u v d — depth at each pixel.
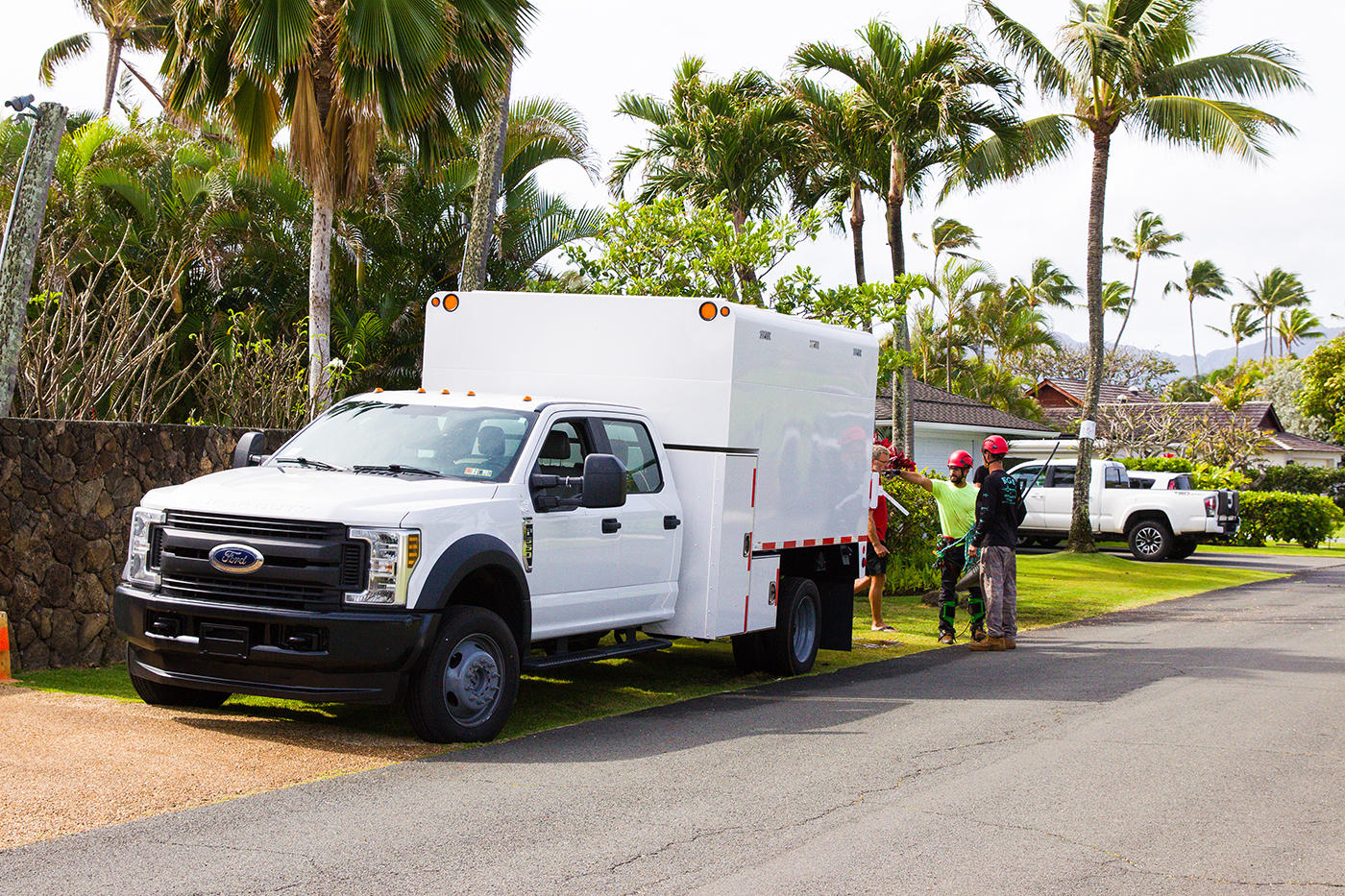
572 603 7.93
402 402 8.34
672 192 22.05
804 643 10.55
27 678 8.37
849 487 11.06
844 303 15.36
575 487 7.95
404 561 6.67
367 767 6.46
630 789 6.21
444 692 6.96
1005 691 9.63
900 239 22.81
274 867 4.78
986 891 4.78
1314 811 6.10
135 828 5.22
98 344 11.54
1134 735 7.92
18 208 9.38
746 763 6.90
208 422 13.51
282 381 13.23
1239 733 8.02
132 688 8.32
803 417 10.14
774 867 5.01
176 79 15.49
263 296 23.19
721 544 8.98
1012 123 22.67
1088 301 25.25
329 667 6.57
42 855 4.82
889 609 15.81
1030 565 22.94
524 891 4.62
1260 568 24.92
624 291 15.67
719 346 8.95
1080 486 25.45
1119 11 23.44
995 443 12.13
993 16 23.39
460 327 9.77
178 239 21.27
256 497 6.87
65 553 8.90
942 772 6.78
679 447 9.08
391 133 15.18
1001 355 52.38
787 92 22.28
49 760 6.19
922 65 21.77
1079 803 6.17
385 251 22.73
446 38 14.38
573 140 22.25
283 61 14.13
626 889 4.68
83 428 9.01
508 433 7.91
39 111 9.48
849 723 8.19
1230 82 23.39
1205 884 4.93
